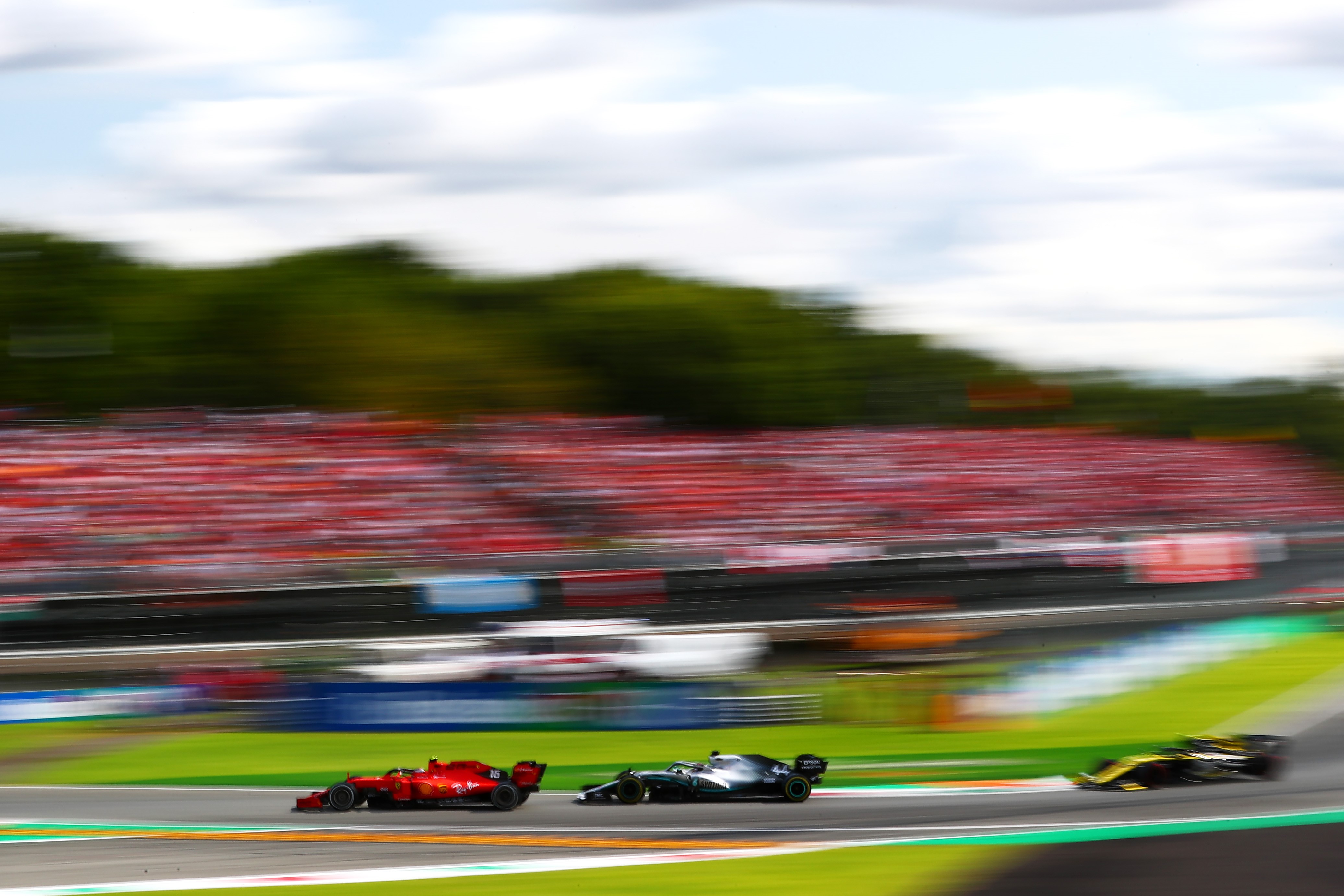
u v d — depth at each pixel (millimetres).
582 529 130000
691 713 62031
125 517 117062
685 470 150875
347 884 36219
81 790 51906
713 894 34219
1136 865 36000
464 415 182500
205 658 83562
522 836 41938
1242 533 134500
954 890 34000
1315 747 54344
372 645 80750
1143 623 96375
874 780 50500
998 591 109375
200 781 53312
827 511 143750
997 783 49188
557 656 73875
